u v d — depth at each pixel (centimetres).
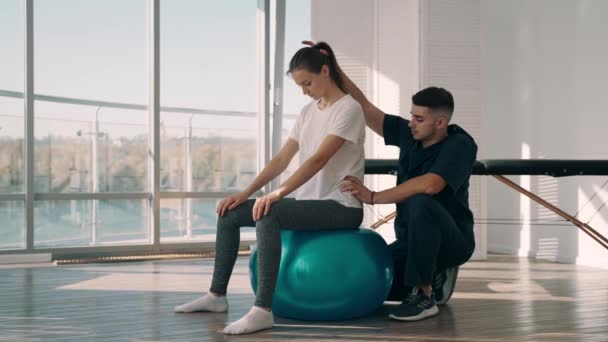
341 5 546
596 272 465
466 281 423
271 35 607
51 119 537
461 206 314
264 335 269
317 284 287
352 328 283
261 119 611
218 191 602
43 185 535
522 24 568
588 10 505
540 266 497
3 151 521
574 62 516
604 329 286
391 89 543
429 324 293
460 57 533
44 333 273
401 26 541
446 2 530
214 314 310
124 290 384
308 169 282
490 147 604
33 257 518
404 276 320
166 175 578
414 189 296
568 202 527
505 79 586
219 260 311
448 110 307
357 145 299
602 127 492
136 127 570
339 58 546
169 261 529
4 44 520
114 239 563
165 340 260
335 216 291
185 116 584
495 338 268
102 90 556
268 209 279
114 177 563
